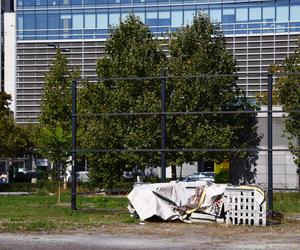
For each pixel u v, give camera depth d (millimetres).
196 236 14383
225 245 12969
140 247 12711
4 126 58281
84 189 36625
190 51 37750
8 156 58969
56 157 34594
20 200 28797
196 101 34469
